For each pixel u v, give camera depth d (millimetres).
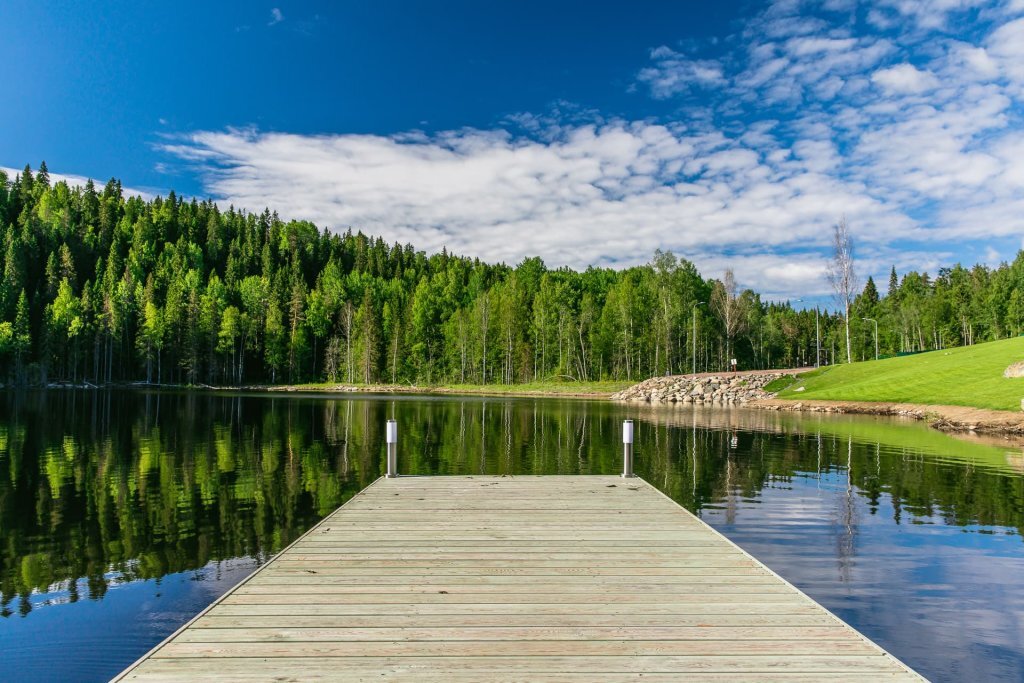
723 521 11281
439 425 30484
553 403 54406
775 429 28625
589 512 9547
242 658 4535
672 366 85312
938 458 19047
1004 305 87625
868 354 110438
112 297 85625
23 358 75312
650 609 5594
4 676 5836
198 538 10211
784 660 4617
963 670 5906
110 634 6691
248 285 104250
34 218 96000
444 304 110500
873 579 8281
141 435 25000
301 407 44312
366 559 7047
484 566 6816
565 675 4340
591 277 130625
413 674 4324
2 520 11297
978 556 9250
